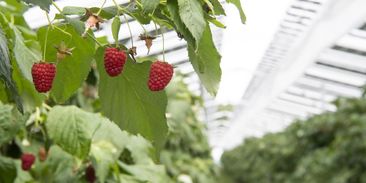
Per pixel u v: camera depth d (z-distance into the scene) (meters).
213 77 1.63
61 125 2.04
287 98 12.62
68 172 2.33
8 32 1.79
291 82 9.49
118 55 1.56
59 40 1.77
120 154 2.48
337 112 8.63
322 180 8.05
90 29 1.72
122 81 1.77
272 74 9.06
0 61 1.49
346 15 5.63
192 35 1.38
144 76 1.74
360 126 7.73
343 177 7.51
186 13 1.36
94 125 2.06
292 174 10.31
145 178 2.47
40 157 2.42
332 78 9.92
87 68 1.82
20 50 1.69
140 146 2.62
